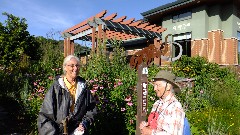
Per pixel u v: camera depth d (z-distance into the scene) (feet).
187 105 25.86
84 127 10.27
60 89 10.06
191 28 51.37
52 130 9.65
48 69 25.91
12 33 40.93
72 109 10.23
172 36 55.26
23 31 41.60
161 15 57.31
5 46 39.24
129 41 64.64
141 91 12.31
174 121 8.73
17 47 40.29
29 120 21.58
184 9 52.75
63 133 9.89
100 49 24.76
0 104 26.53
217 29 48.60
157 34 50.16
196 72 36.81
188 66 37.50
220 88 31.22
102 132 16.97
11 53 39.19
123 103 17.66
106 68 20.12
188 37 52.37
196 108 26.68
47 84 21.20
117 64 22.07
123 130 17.25
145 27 46.06
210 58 48.98
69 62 10.23
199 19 49.98
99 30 38.73
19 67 36.73
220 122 19.77
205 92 29.48
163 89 9.32
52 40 32.17
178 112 8.87
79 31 46.37
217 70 38.63
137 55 16.74
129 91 18.21
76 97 10.29
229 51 48.67
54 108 9.91
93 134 16.75
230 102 27.17
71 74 10.28
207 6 49.60
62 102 10.02
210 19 49.90
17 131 19.02
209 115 20.97
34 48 42.27
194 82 31.37
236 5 50.14
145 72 12.41
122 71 20.84
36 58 42.68
